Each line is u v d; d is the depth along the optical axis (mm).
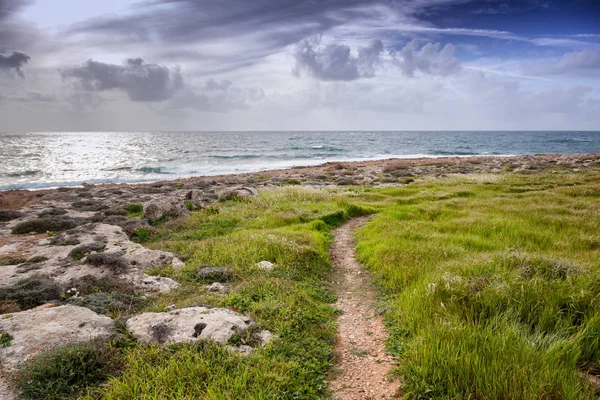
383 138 194250
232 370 5457
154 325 6590
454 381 5109
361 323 7758
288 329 6840
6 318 6613
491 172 42188
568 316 6609
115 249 12133
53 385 5125
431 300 7449
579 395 4688
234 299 8195
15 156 80750
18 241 15594
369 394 5340
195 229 16406
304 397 5133
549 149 105938
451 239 12531
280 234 13938
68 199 28359
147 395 4844
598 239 11766
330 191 28750
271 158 79812
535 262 8844
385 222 15719
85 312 7043
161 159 76375
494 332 6113
